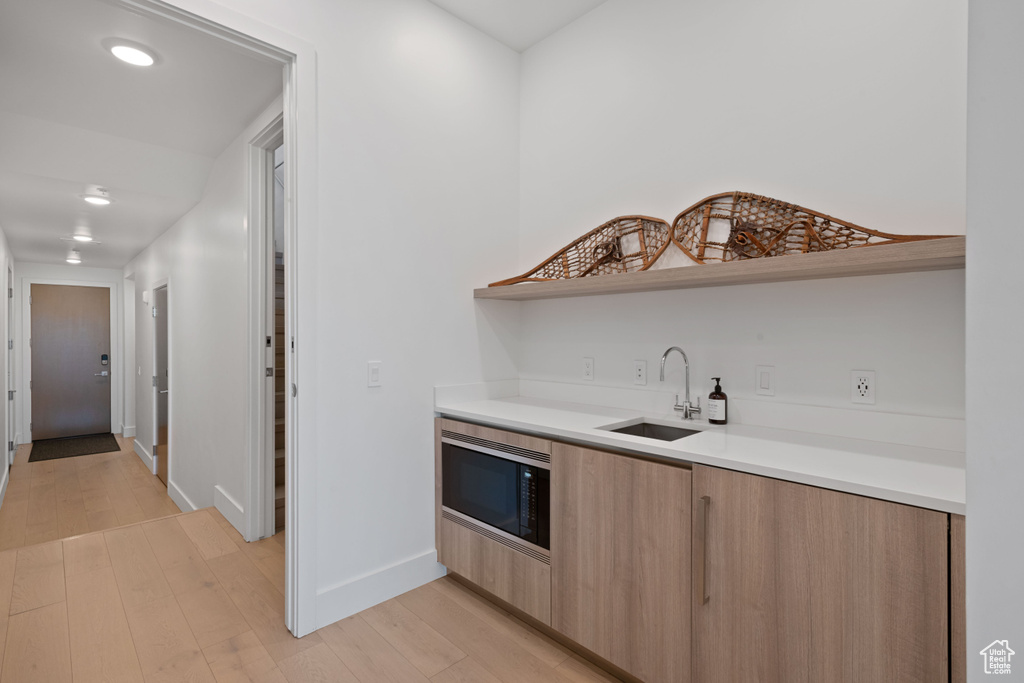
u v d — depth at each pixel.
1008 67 0.51
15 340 6.48
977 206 0.53
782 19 1.90
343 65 2.12
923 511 1.14
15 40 2.10
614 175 2.44
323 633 2.01
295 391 1.98
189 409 4.02
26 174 2.98
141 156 3.24
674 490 1.57
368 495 2.20
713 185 2.10
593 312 2.52
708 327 2.11
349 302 2.13
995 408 0.52
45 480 5.04
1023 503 0.50
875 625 1.21
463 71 2.59
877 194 1.68
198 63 2.29
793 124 1.87
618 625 1.72
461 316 2.56
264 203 2.93
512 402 2.58
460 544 2.31
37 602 2.23
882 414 1.67
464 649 1.92
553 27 2.67
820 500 1.29
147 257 5.43
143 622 2.08
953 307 1.55
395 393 2.29
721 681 1.47
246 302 2.91
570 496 1.86
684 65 2.19
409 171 2.35
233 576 2.48
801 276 1.75
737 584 1.44
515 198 2.85
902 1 1.64
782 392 1.91
